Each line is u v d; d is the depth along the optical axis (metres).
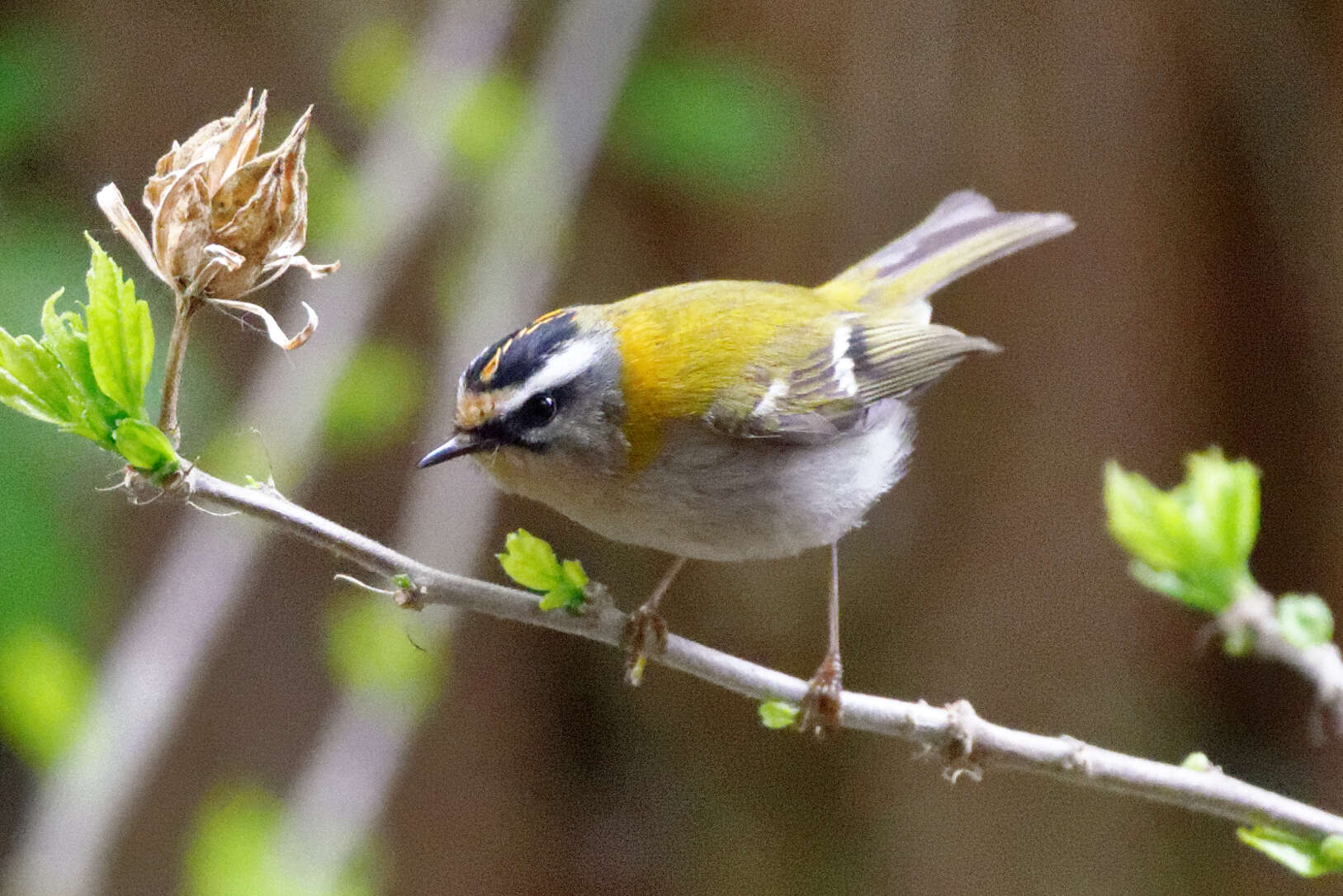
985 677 12.45
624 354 6.66
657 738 13.55
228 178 3.92
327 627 10.95
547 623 5.00
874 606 12.78
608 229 12.71
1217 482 6.04
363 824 8.16
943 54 12.08
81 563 9.70
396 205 9.74
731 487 6.85
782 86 11.84
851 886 13.05
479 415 6.37
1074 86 11.93
